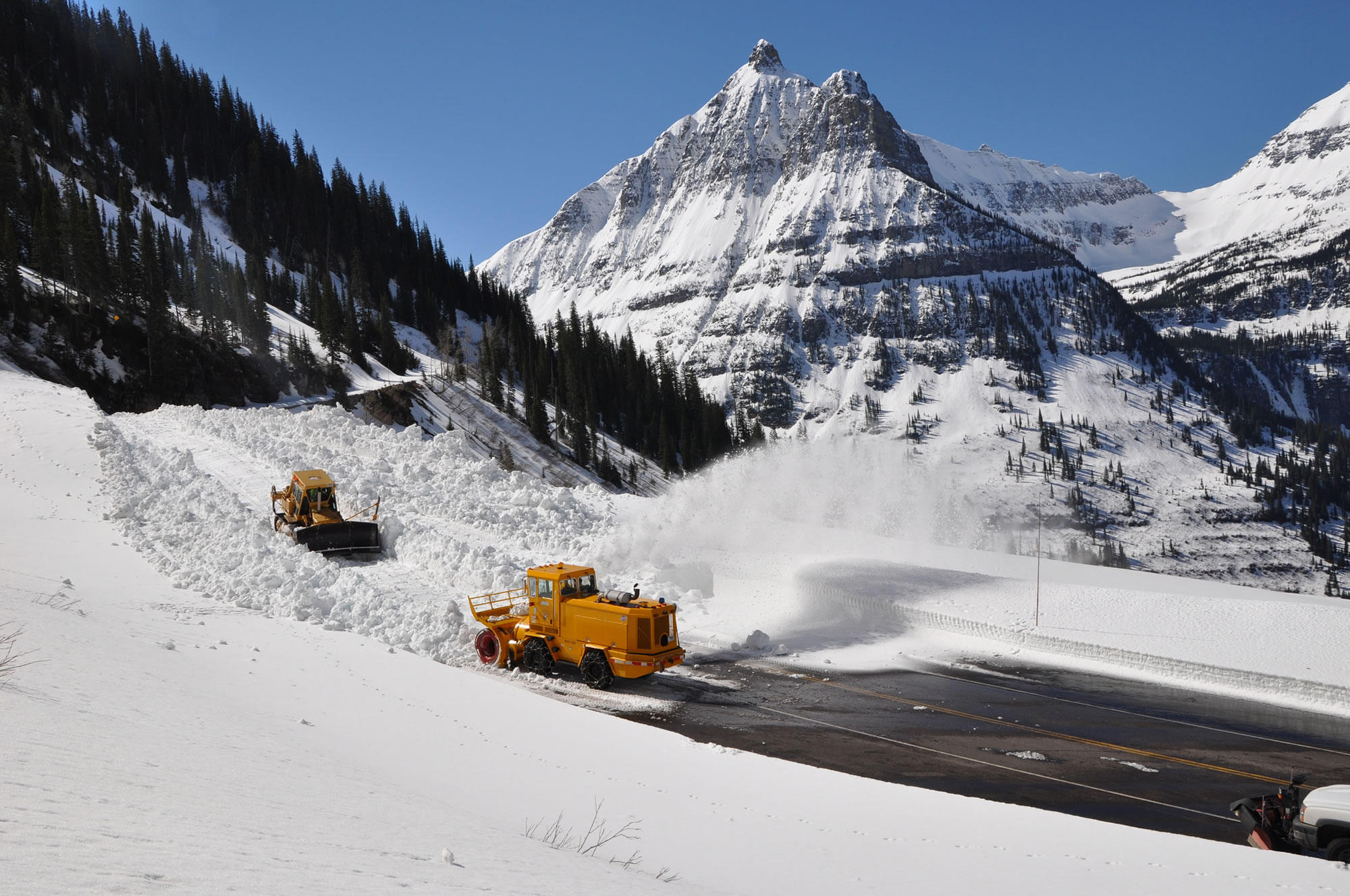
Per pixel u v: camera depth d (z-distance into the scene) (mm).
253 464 41969
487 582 25578
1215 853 10188
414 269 152375
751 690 19609
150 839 4285
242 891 3643
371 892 4168
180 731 8172
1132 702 18969
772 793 11969
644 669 18406
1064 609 24844
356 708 13305
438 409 94750
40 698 7598
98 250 83250
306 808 6305
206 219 137750
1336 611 23828
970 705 18688
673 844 9031
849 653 22734
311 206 148500
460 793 9781
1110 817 13109
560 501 36938
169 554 26109
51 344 74312
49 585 18125
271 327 98750
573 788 10969
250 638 17703
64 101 137375
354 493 35844
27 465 34312
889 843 9992
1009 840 10398
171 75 158750
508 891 5004
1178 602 25078
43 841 3742
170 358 79312
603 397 131750
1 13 139000
